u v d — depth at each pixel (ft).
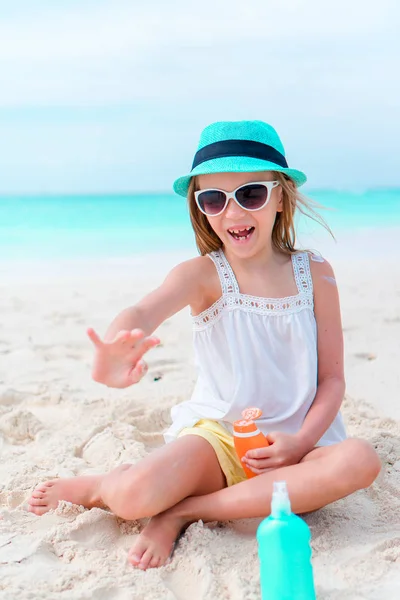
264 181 9.75
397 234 47.03
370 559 8.04
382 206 70.69
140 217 60.80
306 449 8.96
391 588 7.46
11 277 31.32
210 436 9.20
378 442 11.25
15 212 68.64
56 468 10.81
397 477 10.13
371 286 26.12
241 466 9.32
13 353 17.70
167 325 20.53
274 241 10.67
